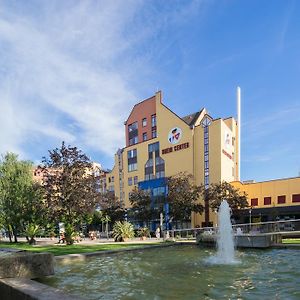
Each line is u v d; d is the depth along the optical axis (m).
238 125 68.81
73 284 8.88
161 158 70.06
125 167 79.62
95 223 64.25
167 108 70.25
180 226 59.50
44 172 27.94
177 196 49.12
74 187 27.31
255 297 7.04
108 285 8.67
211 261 14.23
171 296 7.19
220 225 20.38
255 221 54.06
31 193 32.09
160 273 10.82
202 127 63.19
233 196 49.81
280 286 8.27
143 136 76.19
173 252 19.11
